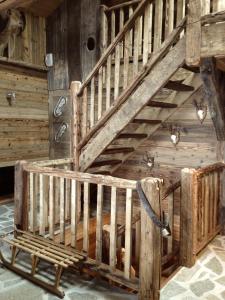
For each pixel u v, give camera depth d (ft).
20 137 22.72
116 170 20.42
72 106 17.04
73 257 10.70
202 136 16.81
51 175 12.59
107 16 20.16
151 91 13.52
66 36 22.88
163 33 19.76
